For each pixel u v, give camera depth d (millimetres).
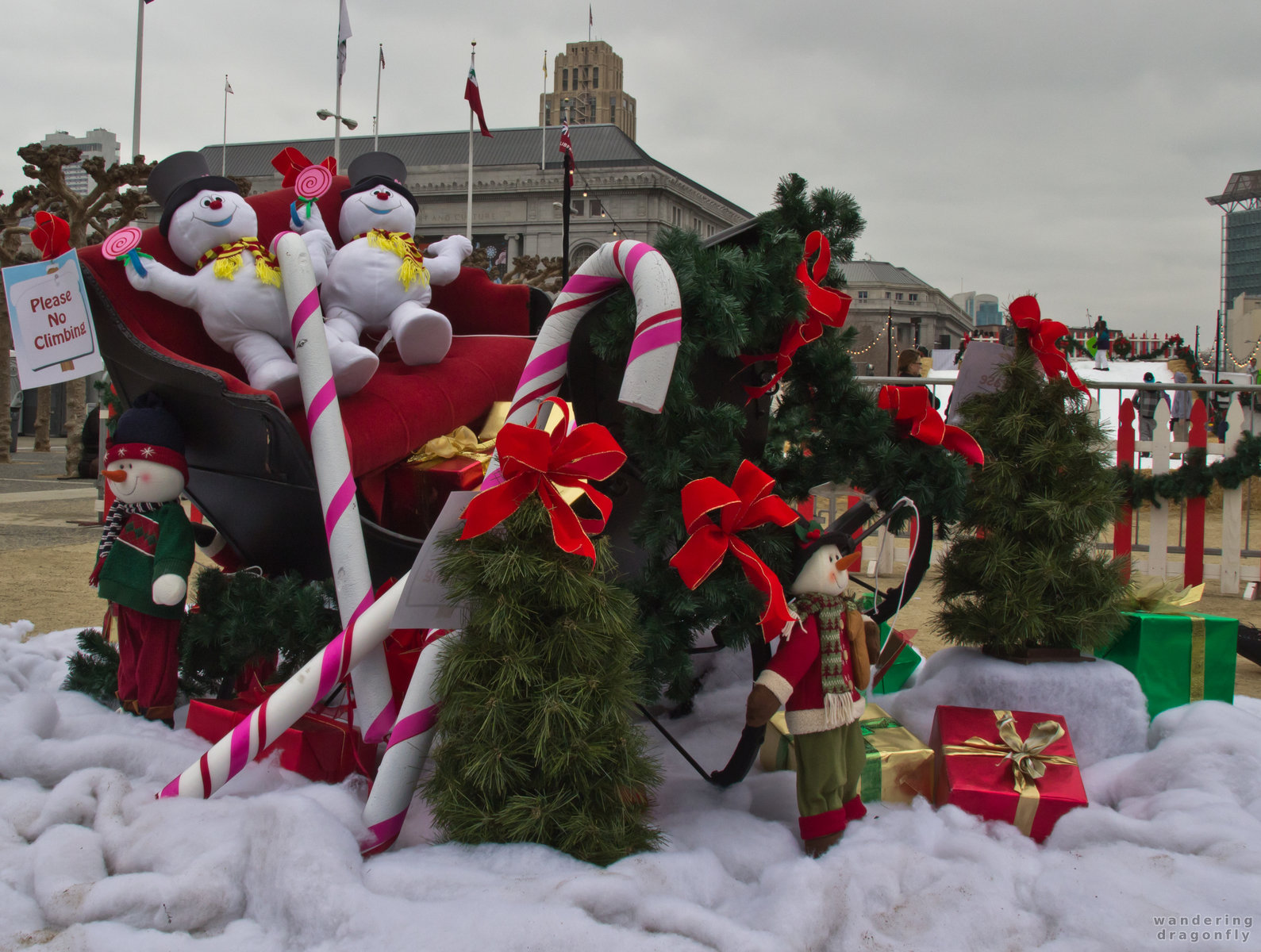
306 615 3486
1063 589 3562
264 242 4355
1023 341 3764
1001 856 2697
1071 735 3514
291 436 3287
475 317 5117
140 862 2584
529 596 2582
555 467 2582
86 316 3293
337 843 2494
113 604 3713
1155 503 7672
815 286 2877
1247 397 13461
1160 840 2787
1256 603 7387
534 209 52125
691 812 2992
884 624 4277
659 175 48938
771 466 3305
